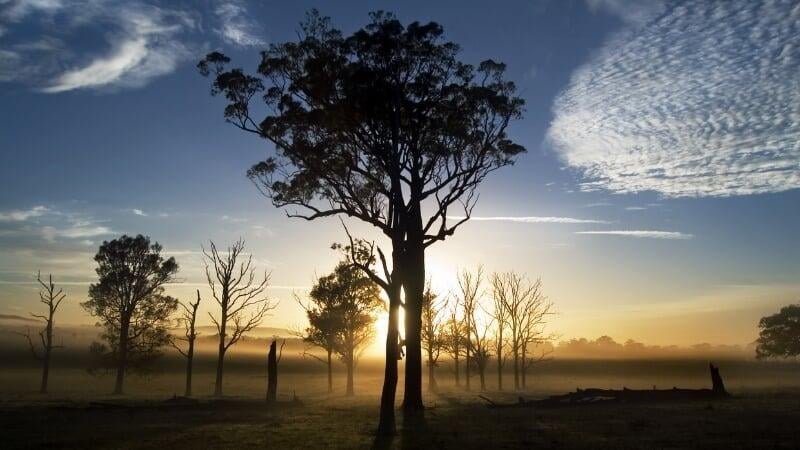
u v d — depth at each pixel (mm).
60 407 33844
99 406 34781
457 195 31656
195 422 26859
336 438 20672
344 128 28078
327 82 27391
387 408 21016
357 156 29453
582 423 24109
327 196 31406
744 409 28375
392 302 22125
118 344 60531
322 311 58375
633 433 20641
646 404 33125
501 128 31922
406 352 31016
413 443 18891
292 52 28219
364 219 29406
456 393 54688
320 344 59438
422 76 28219
